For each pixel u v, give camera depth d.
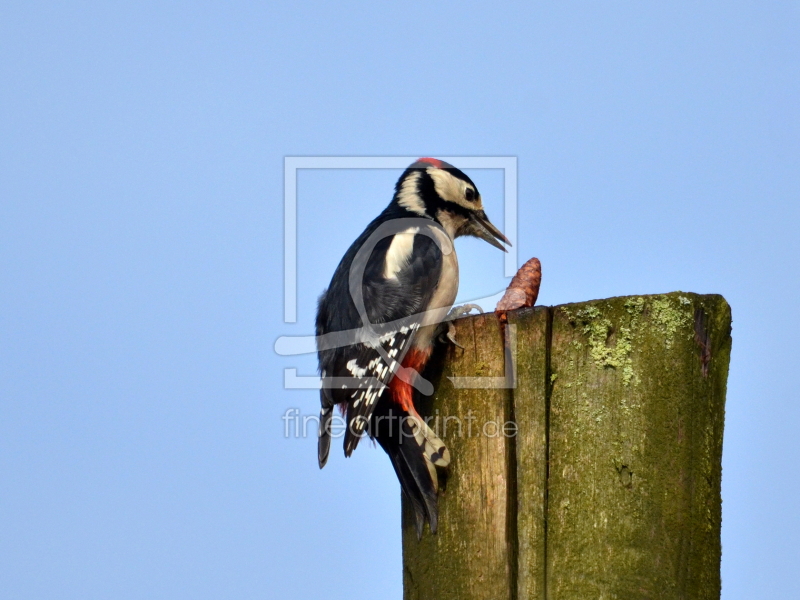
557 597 6.55
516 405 6.86
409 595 7.48
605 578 6.51
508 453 6.85
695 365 6.59
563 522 6.64
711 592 6.48
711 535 6.52
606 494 6.60
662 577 6.41
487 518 6.88
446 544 7.02
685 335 6.60
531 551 6.64
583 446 6.69
